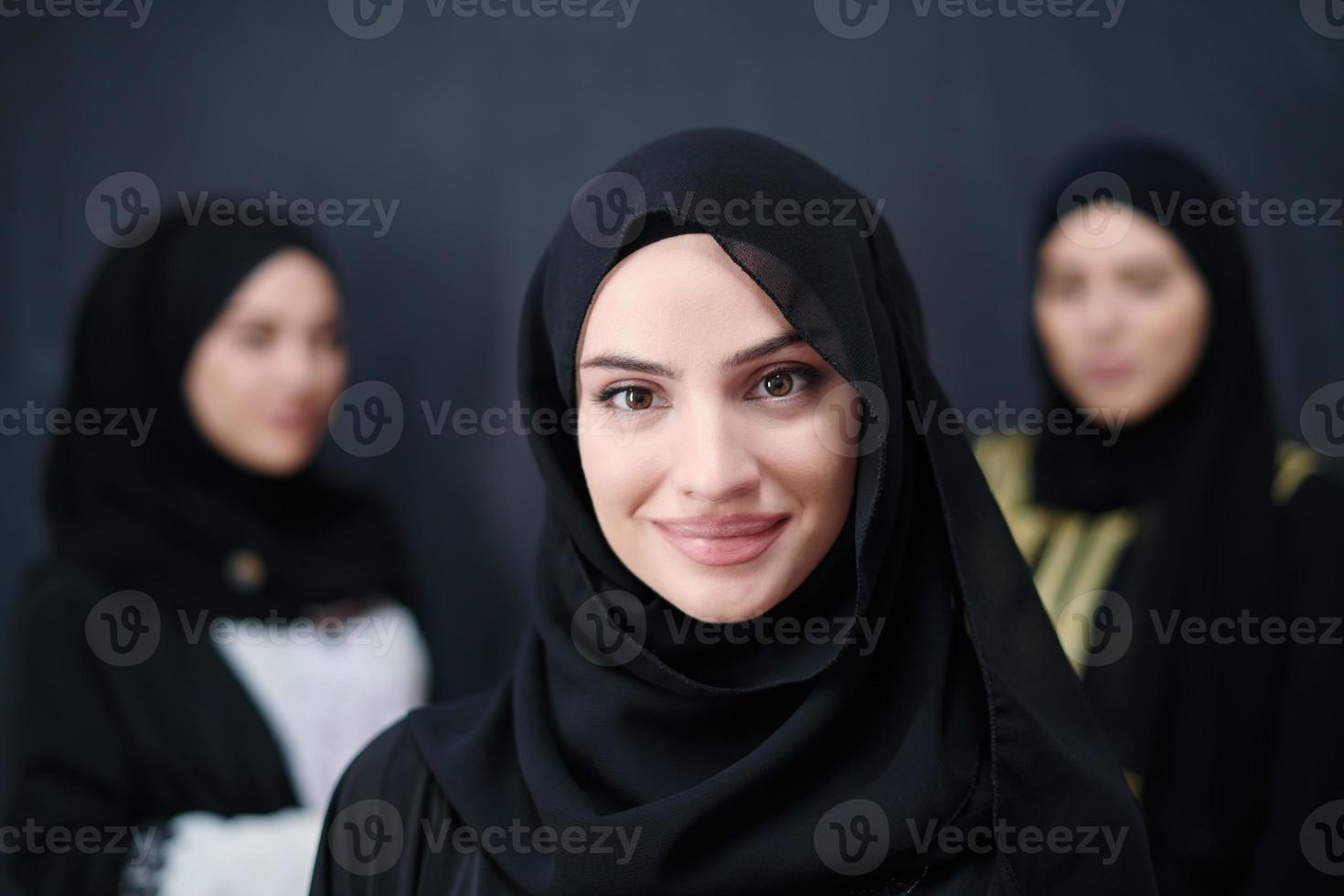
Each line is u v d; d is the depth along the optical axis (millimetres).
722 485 878
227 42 2551
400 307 2584
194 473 1979
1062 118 2539
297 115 2570
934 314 2547
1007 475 2191
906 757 939
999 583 1001
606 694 1002
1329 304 2467
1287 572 1810
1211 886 1737
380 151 2588
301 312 1990
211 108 2541
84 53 2490
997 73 2549
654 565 950
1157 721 1792
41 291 2443
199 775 1733
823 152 2557
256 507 2039
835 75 2562
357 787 1067
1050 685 1001
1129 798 981
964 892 926
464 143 2590
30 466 2408
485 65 2594
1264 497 1870
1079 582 1959
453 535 2574
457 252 2588
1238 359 1946
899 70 2561
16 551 2385
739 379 903
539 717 1028
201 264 1966
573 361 974
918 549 1026
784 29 2570
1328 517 1813
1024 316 2543
